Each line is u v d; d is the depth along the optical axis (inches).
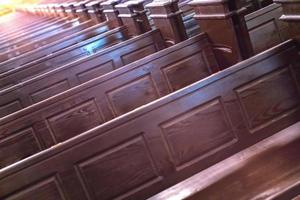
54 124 108.9
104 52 142.5
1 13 912.9
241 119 87.7
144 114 78.5
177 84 119.9
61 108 109.1
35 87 139.1
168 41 142.7
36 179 71.6
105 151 75.9
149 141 79.4
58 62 169.2
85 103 111.4
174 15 133.2
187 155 83.1
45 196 72.4
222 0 100.4
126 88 115.5
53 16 396.5
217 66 119.0
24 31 354.6
